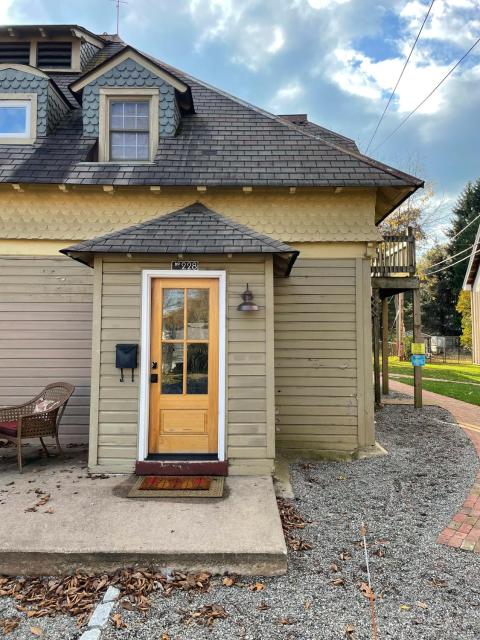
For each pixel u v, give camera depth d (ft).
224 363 15.12
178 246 14.85
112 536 10.53
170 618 8.41
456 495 14.43
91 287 19.70
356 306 19.57
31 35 25.48
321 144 20.72
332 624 8.21
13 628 8.14
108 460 14.93
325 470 17.19
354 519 12.68
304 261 19.67
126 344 15.03
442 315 119.75
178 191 19.20
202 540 10.36
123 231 15.99
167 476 14.53
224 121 22.18
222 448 14.84
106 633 8.00
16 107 21.20
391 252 29.45
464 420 26.13
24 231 19.58
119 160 20.40
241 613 8.55
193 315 15.62
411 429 23.70
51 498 12.75
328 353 19.47
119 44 28.78
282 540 10.40
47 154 19.95
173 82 20.65
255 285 15.42
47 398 17.92
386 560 10.48
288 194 19.48
